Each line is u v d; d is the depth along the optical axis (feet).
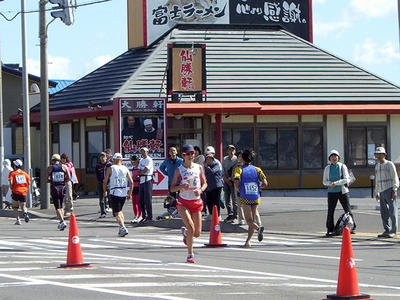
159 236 66.39
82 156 126.00
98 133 122.83
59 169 71.56
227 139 120.26
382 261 49.90
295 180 122.21
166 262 47.37
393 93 125.90
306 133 123.03
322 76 126.72
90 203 101.45
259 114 118.62
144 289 35.50
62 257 49.14
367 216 79.92
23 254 51.08
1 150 99.35
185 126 118.73
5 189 98.32
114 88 122.11
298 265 47.09
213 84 121.80
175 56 111.75
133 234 68.44
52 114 126.82
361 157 124.36
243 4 137.18
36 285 36.50
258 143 121.29
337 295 33.19
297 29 141.18
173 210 77.15
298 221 76.59
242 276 41.37
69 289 35.29
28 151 100.99
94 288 35.60
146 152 77.05
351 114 123.34
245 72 125.18
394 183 63.26
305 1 142.31
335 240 62.75
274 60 128.77
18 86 158.51
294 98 121.49
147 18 134.21
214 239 57.57
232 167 70.74
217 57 127.65
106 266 44.34
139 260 48.24
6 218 92.02
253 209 57.47
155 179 98.17
